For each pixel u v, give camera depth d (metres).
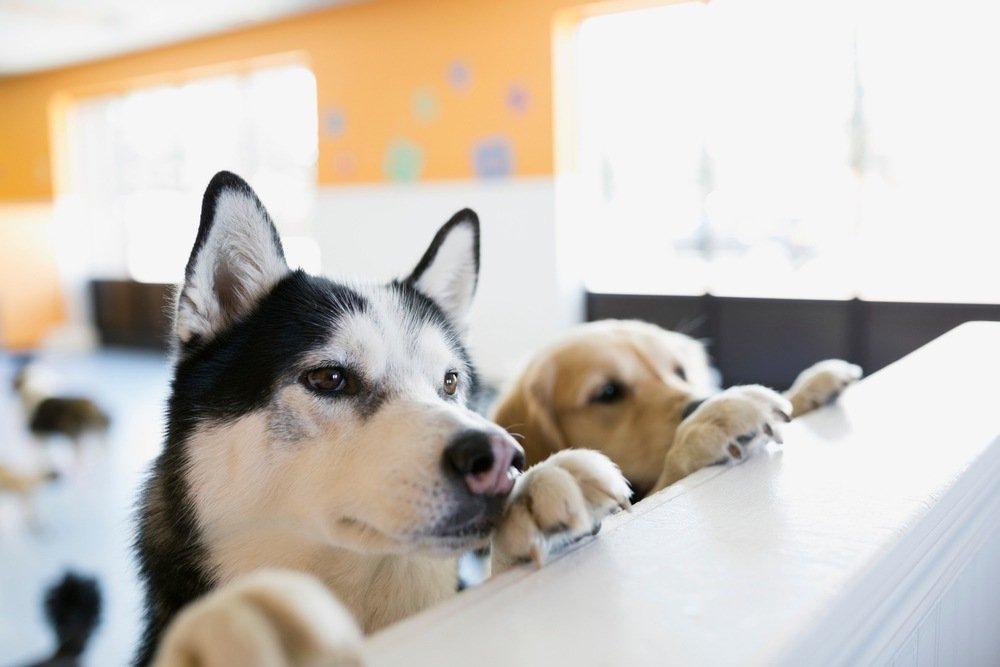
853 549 0.70
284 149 8.63
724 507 0.83
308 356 1.14
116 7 7.44
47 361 8.98
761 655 0.52
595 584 0.64
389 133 7.36
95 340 10.46
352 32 7.48
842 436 1.14
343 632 0.46
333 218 7.91
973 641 1.08
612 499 0.79
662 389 1.80
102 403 6.33
